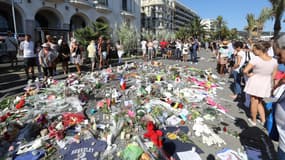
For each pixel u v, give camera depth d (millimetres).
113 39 22062
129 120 3910
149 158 2768
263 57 3658
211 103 5227
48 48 7594
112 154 2953
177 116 4363
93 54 10148
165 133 3607
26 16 18719
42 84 6676
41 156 2922
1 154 2969
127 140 3332
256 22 17781
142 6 74188
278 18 9922
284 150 1573
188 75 8703
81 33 16031
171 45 18609
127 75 8594
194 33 55625
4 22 19203
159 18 72625
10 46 9250
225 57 9328
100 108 4734
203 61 15602
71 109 4680
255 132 3732
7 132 3504
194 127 3801
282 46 1532
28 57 7430
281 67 4152
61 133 3443
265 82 3691
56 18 22828
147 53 17906
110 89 6426
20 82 7465
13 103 5078
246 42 6910
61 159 2867
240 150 3148
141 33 28922
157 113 4305
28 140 3365
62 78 8281
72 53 9156
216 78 8570
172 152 3039
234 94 6191
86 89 6180
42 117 3945
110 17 29984
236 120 4289
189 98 5621
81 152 3014
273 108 1845
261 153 3066
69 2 22938
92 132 3551
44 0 20141
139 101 5121
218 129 3854
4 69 9062
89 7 25641
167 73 8914
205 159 2902
